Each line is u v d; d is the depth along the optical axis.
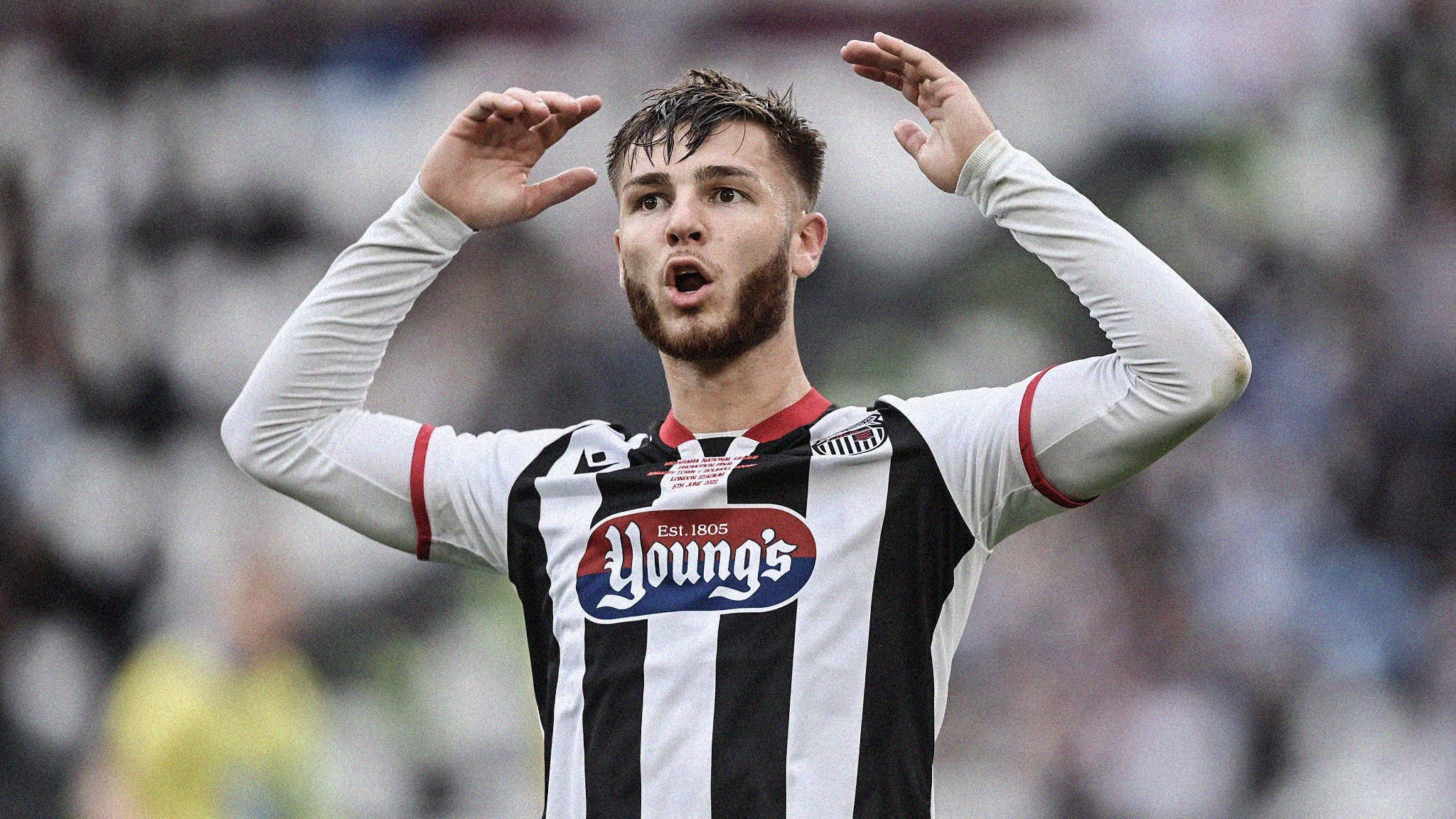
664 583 10.26
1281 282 41.28
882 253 41.72
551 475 10.84
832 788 9.71
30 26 46.22
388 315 11.23
